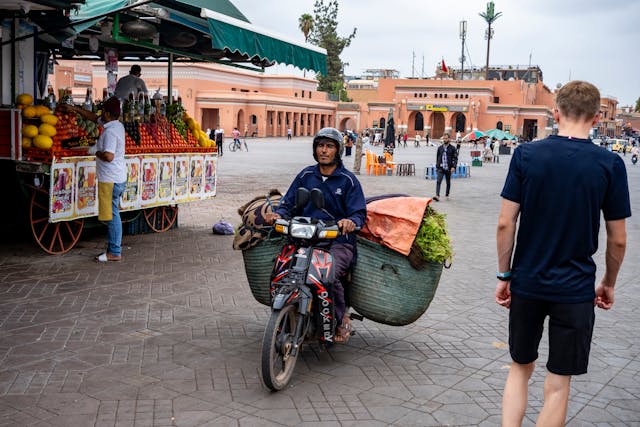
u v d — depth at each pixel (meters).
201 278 7.48
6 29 8.27
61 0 7.86
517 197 3.33
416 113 91.50
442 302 6.97
